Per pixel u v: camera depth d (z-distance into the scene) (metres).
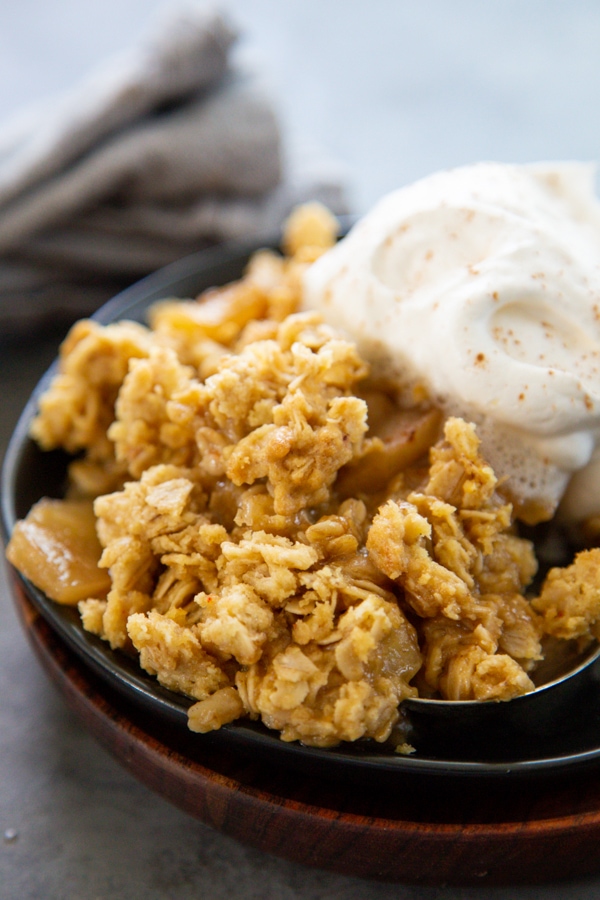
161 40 0.34
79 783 0.25
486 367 0.24
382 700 0.22
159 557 0.24
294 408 0.23
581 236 0.26
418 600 0.23
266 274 0.29
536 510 0.24
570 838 0.22
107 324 0.29
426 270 0.25
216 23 0.34
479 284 0.24
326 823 0.22
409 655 0.23
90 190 0.33
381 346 0.25
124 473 0.27
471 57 0.48
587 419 0.24
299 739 0.22
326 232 0.31
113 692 0.23
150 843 0.24
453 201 0.25
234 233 0.34
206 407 0.25
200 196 0.35
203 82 0.34
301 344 0.25
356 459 0.24
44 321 0.36
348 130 0.44
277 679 0.22
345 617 0.22
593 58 0.47
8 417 0.33
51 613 0.24
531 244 0.24
